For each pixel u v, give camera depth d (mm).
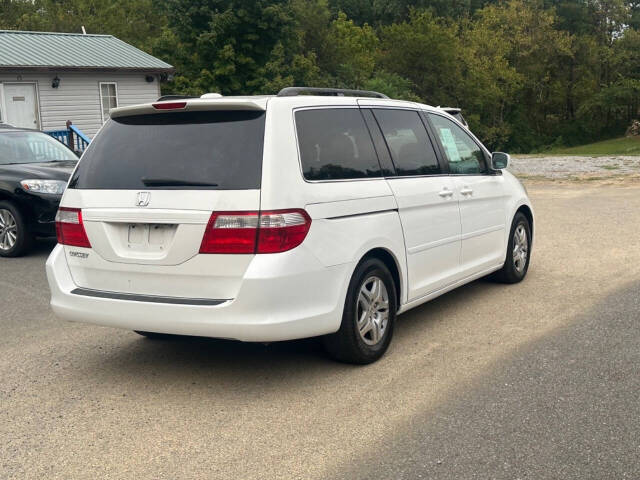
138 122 4938
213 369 5160
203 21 37969
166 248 4559
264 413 4320
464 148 6703
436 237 5898
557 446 3775
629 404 4332
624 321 6125
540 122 77062
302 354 5453
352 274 4875
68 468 3646
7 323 6496
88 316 4820
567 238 10531
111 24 53156
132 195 4660
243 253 4352
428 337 5812
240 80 38625
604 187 18500
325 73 47500
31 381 4961
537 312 6504
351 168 5035
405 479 3457
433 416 4207
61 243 5082
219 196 4402
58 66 22422
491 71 64812
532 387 4637
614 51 74062
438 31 59250
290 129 4625
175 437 4004
